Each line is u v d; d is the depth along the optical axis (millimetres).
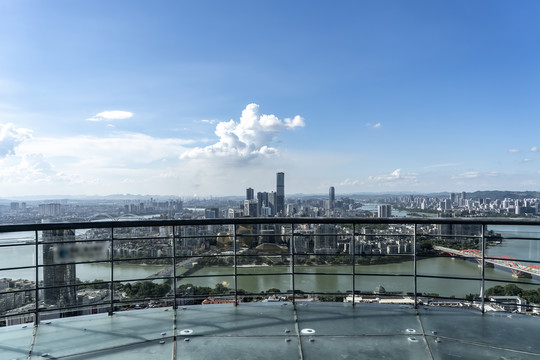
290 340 2930
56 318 3447
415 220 3395
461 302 3744
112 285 3428
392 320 3383
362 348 2781
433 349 2770
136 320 3398
